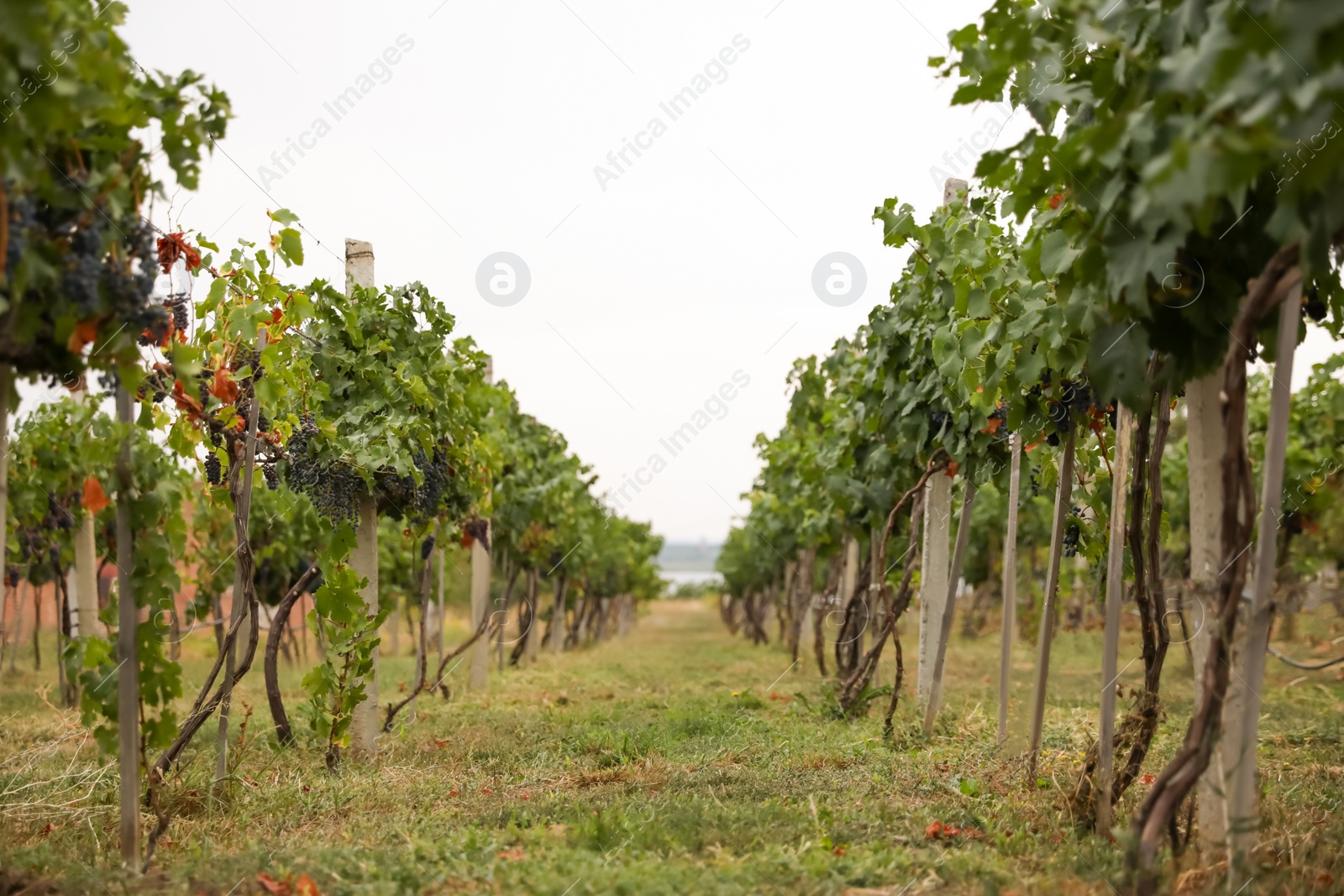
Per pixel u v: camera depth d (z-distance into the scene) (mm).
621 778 6574
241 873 4293
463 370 9602
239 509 6102
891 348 9039
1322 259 3193
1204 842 4250
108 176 3834
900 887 4066
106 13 3791
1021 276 5859
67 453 10055
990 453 7902
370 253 8266
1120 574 4965
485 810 5648
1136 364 4043
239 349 6414
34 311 3803
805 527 13492
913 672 13750
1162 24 3525
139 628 4770
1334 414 11930
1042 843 4816
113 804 5621
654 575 38938
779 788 5988
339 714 7328
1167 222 3549
